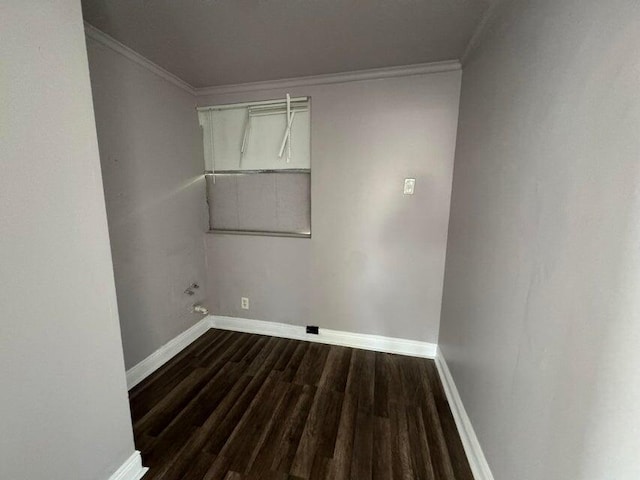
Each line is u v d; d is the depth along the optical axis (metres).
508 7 1.16
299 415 1.62
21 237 0.81
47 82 0.85
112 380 1.11
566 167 0.76
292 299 2.47
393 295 2.24
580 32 0.72
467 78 1.72
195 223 2.41
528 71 0.98
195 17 1.37
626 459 0.56
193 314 2.45
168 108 2.05
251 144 2.36
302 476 1.27
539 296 0.86
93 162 1.00
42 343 0.87
